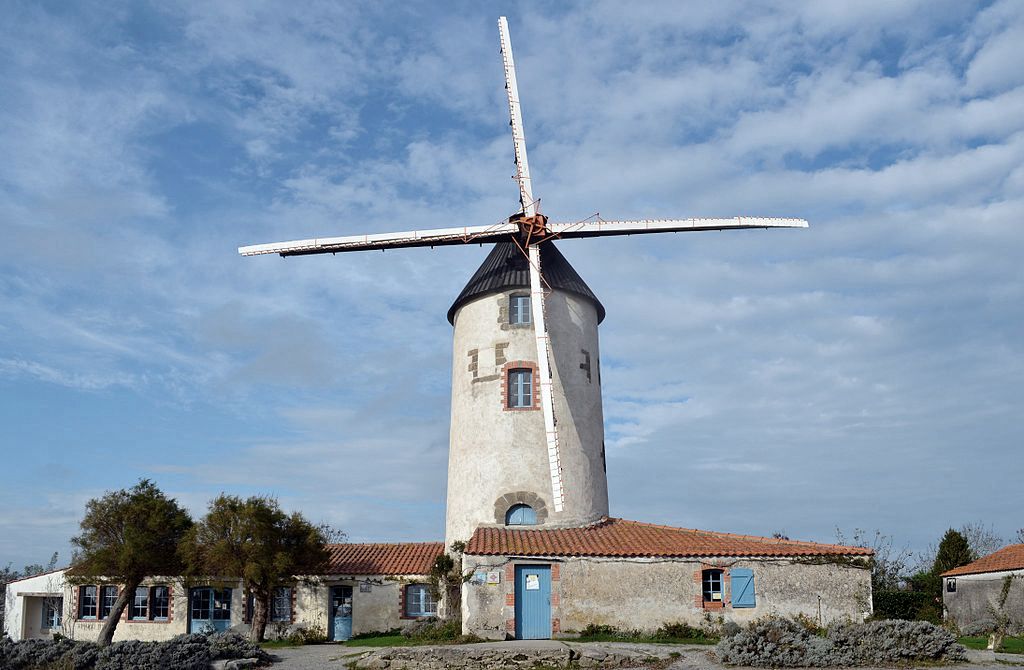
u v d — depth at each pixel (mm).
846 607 28547
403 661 24875
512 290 35250
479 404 34625
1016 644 28062
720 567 28906
